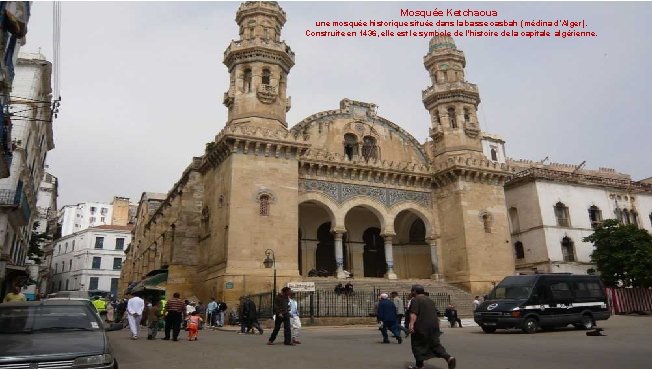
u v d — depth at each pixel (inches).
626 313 1443.2
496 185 1684.3
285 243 1311.5
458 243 1587.1
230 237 1245.1
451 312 1066.1
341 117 1706.4
